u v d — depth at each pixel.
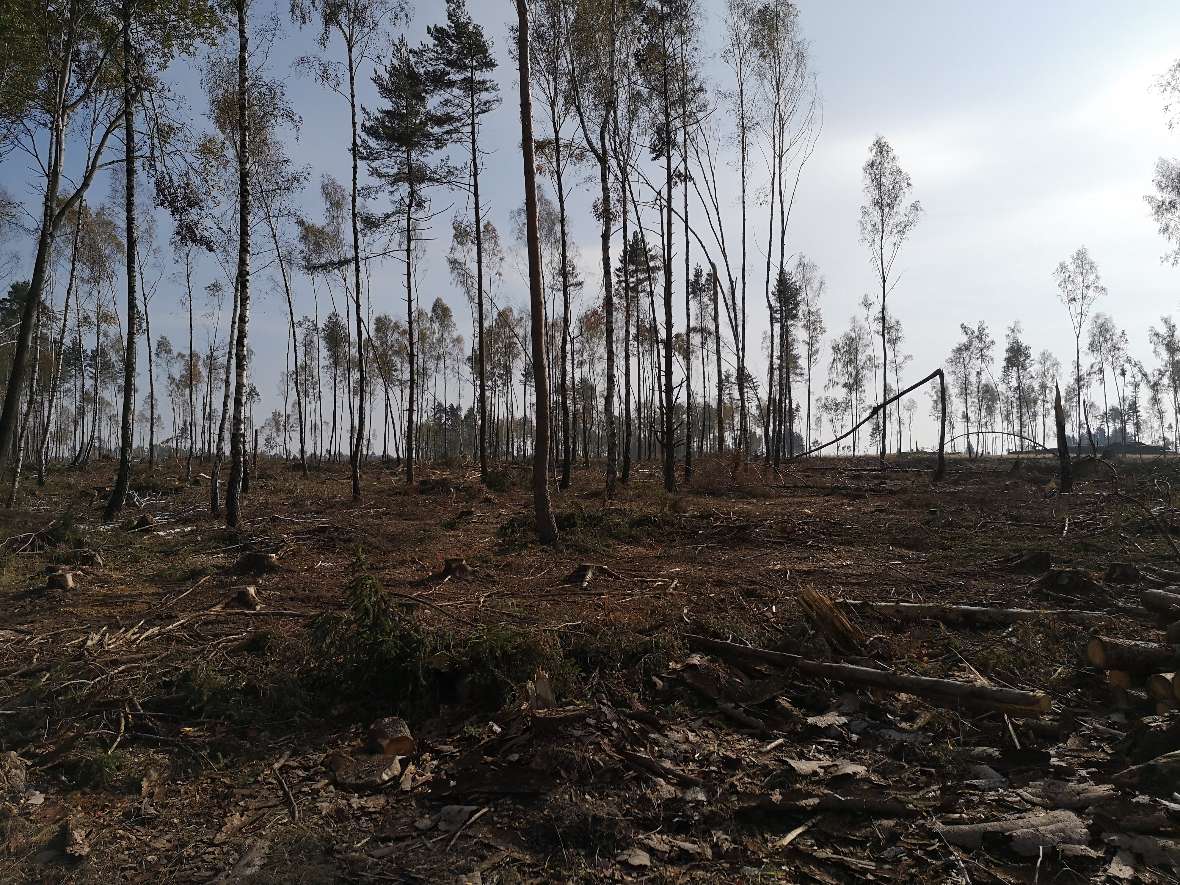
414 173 21.50
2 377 29.64
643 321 31.11
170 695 5.12
